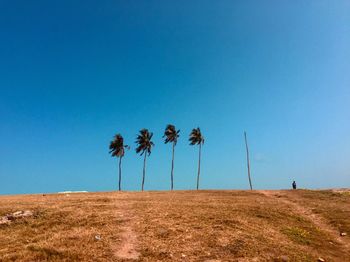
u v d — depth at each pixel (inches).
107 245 1181.1
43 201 2042.3
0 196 2795.3
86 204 1863.9
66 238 1241.4
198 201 2119.8
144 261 1064.2
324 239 1478.8
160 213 1608.0
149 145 4554.6
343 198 2536.9
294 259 1144.2
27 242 1246.9
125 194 2768.2
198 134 4660.4
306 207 2123.5
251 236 1312.7
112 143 4542.3
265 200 2374.5
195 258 1098.1
